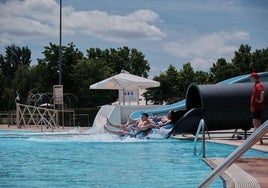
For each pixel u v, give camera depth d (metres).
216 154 10.34
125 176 7.20
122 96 25.23
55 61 44.25
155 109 19.02
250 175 6.33
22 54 104.94
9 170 8.08
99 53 62.44
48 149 12.35
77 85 45.09
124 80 23.97
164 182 6.55
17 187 6.27
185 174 7.33
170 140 15.02
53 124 26.25
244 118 14.12
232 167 7.06
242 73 50.81
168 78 52.75
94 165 8.73
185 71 54.00
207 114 13.95
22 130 23.80
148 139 15.50
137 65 65.69
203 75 54.25
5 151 11.93
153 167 8.30
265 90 13.98
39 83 44.94
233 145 12.15
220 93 14.05
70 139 15.93
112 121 19.33
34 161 9.53
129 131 16.00
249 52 52.22
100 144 13.87
